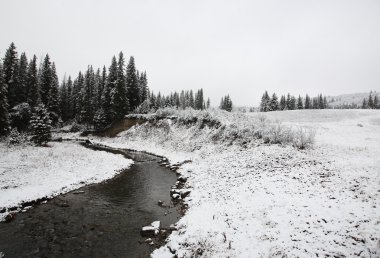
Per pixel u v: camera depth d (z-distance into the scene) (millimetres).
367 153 18031
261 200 12812
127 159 29875
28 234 11359
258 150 22562
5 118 33781
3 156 23016
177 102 106750
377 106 106438
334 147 20641
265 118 31141
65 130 59594
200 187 17453
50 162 22656
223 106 88688
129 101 56719
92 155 29469
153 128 43875
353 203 10734
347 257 7727
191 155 30000
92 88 64812
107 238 11227
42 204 14789
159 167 26266
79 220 12984
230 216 11938
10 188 15695
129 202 15781
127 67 56906
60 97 65000
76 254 9953
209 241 10055
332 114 47406
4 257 9586
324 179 13859
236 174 18141
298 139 21578
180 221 12539
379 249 7762
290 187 13672
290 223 10164
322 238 8844
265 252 8727
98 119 53156
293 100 93938
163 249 10164
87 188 18156
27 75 50625
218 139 29859
